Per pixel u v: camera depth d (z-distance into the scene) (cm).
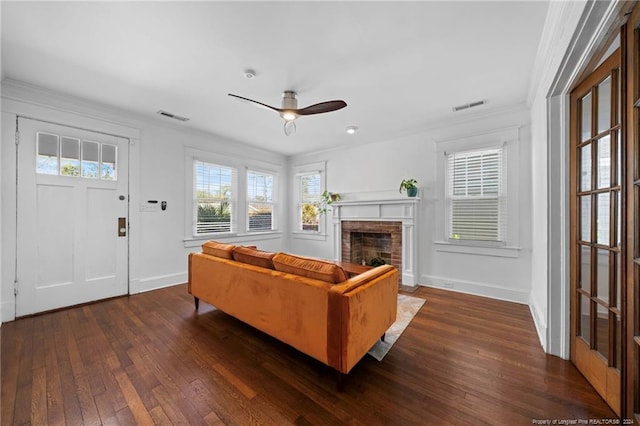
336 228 476
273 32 185
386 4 160
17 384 167
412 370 184
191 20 173
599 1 116
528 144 310
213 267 263
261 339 229
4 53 210
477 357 200
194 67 231
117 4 159
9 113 259
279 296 195
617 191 150
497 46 201
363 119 354
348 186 480
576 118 186
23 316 270
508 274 325
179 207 396
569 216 194
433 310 292
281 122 369
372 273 200
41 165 280
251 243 498
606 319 157
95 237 317
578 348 183
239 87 266
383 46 201
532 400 154
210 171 439
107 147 325
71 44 199
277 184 552
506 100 298
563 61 159
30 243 274
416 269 382
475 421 139
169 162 383
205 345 218
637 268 125
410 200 378
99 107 313
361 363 193
